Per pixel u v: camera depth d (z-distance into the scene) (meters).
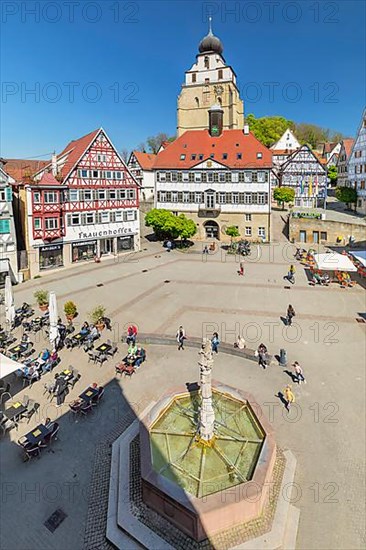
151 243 54.94
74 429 15.36
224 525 10.73
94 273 39.31
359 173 61.06
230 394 15.23
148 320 26.58
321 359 20.92
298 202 67.75
